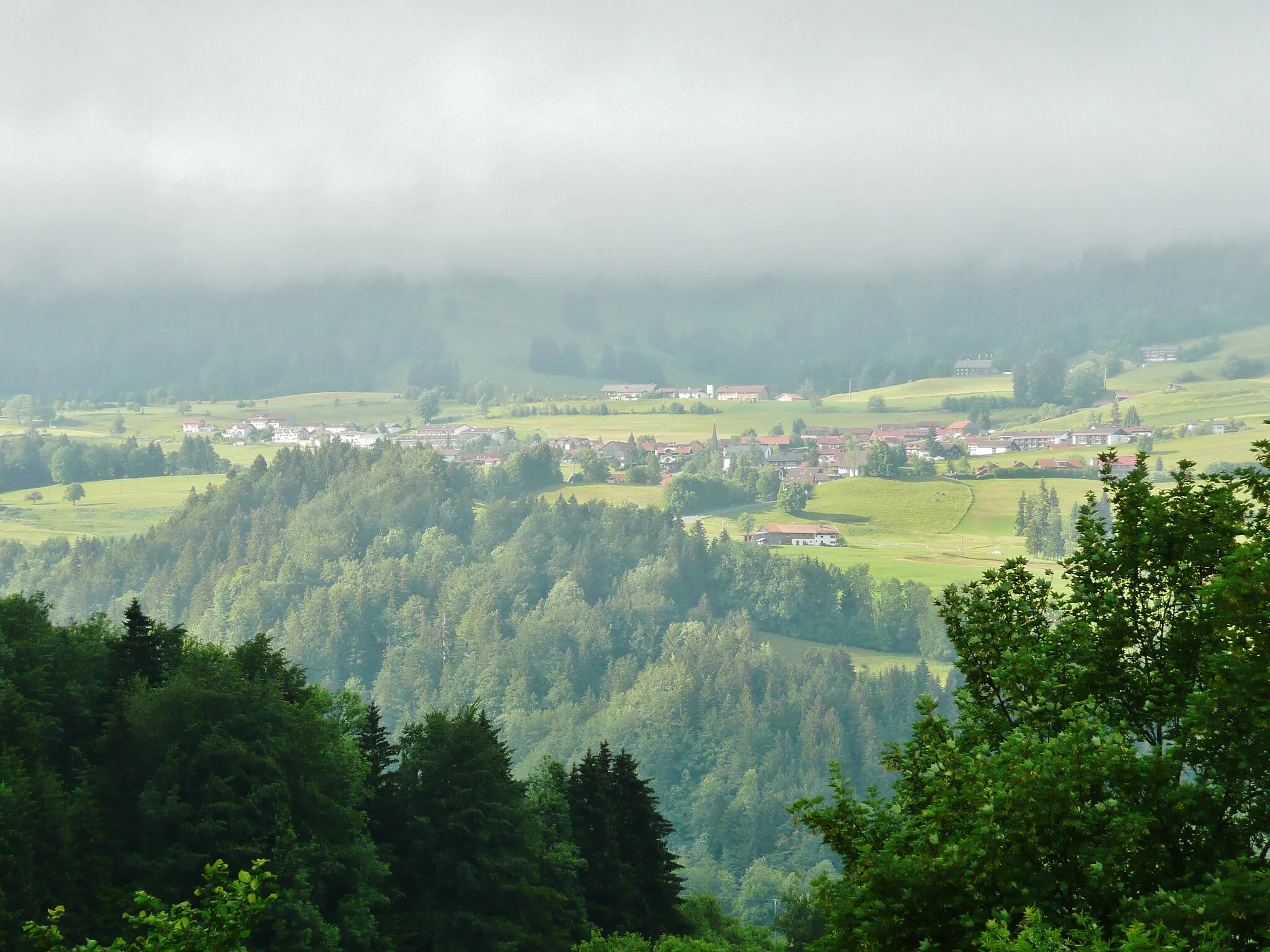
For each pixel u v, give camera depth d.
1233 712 27.11
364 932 68.75
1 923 51.41
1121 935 24.27
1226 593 27.89
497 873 77.56
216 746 67.69
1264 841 27.67
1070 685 31.67
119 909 60.34
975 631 35.12
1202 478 34.31
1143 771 26.47
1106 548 34.16
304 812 71.00
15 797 56.16
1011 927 24.73
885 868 26.33
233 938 27.42
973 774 26.64
